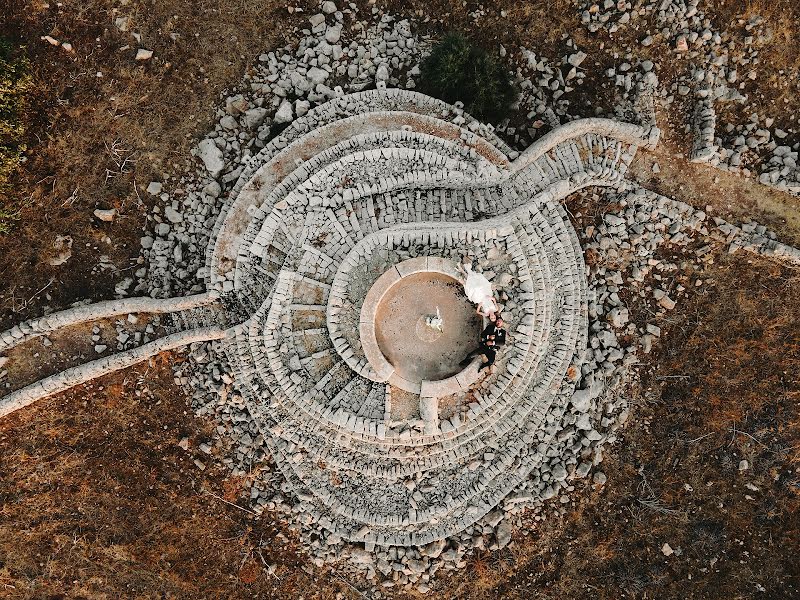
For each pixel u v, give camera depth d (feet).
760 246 54.34
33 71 52.95
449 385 48.24
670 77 55.01
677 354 56.03
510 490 54.80
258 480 55.16
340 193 51.16
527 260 50.72
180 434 55.16
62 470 54.70
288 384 50.98
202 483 55.31
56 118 53.47
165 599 55.11
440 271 48.06
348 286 49.47
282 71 55.06
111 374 54.29
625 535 55.77
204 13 54.29
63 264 53.83
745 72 54.39
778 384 55.42
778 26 53.36
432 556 54.95
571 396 54.90
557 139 53.47
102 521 55.01
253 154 55.11
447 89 53.36
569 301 53.88
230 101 54.29
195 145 54.80
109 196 54.19
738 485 55.88
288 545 55.57
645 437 56.34
